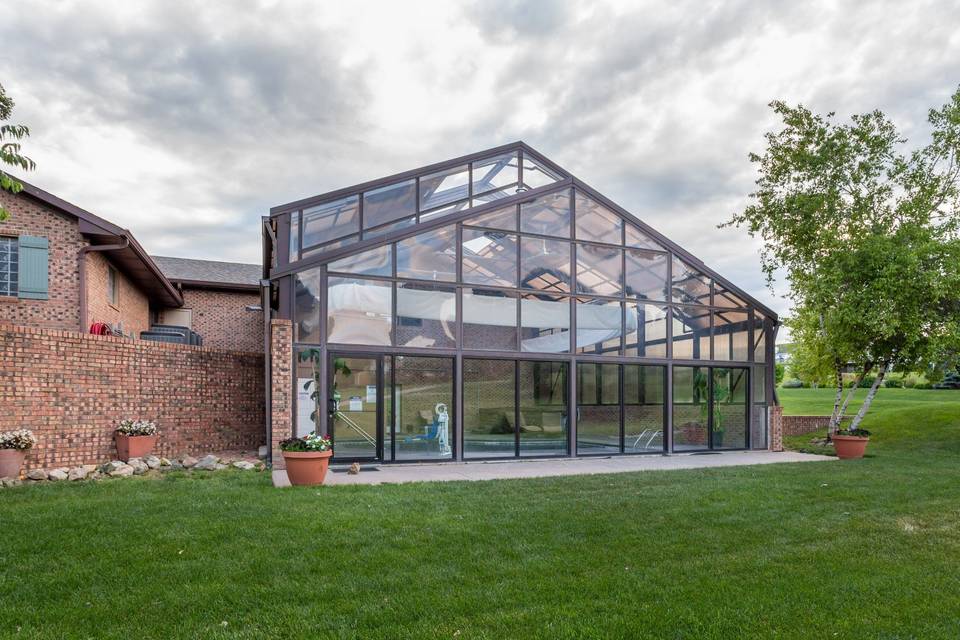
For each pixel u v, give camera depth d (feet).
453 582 15.96
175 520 21.34
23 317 38.34
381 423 38.60
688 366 48.11
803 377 63.52
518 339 42.45
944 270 44.21
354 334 38.32
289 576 16.22
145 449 34.86
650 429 46.24
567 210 45.09
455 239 41.52
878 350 49.37
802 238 51.96
